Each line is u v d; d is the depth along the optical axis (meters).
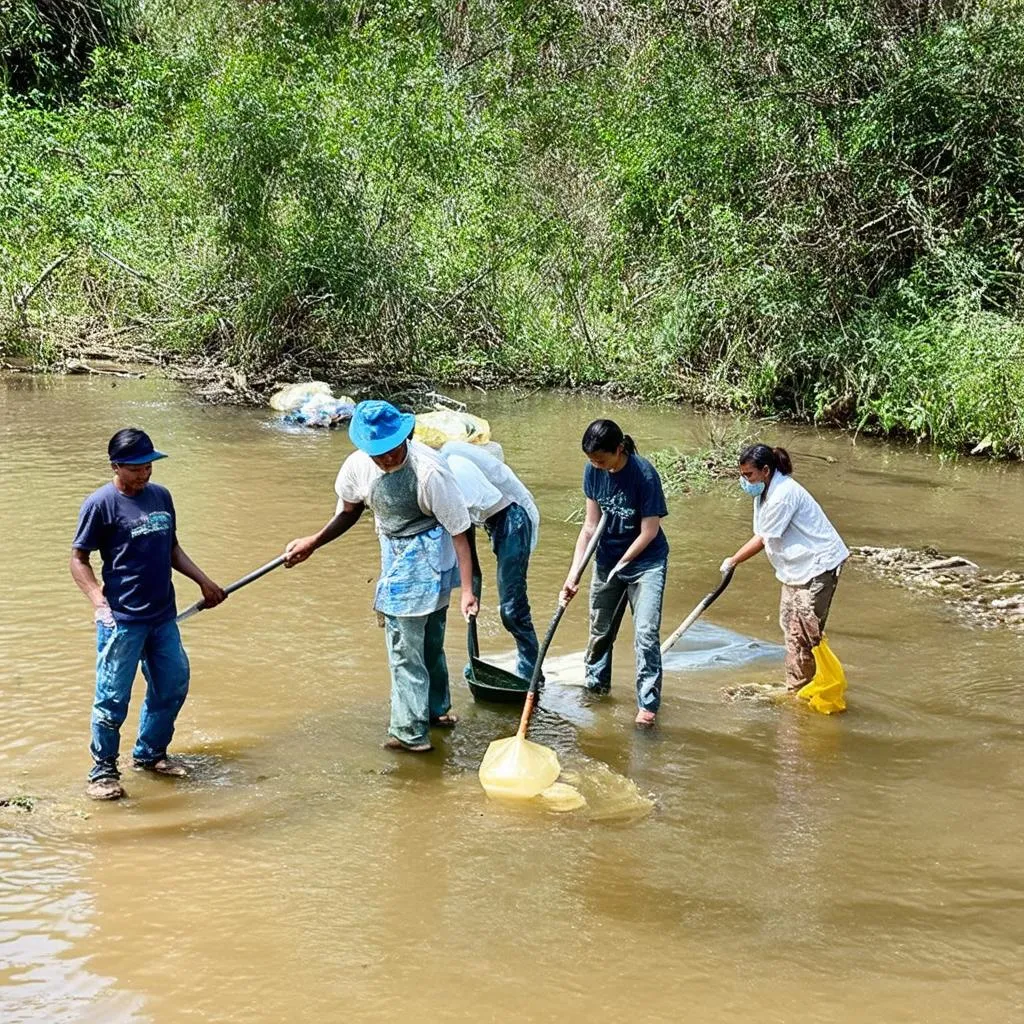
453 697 6.14
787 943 3.95
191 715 5.64
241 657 6.38
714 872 4.41
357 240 15.05
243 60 15.25
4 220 15.24
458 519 5.29
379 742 5.46
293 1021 3.43
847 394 14.23
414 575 5.27
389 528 5.30
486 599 7.59
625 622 7.42
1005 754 5.60
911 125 14.93
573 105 19.91
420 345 15.89
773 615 7.64
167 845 4.42
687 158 15.95
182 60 17.27
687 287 15.80
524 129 19.62
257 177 14.58
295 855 4.39
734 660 6.84
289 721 5.64
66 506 8.98
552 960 3.79
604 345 16.53
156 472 10.21
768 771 5.36
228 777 5.03
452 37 22.56
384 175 15.57
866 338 14.05
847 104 15.58
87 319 16.56
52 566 7.65
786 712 6.09
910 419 13.22
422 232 16.59
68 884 4.11
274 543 8.38
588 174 18.70
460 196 16.72
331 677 6.17
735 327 15.34
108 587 4.83
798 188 15.30
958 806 5.05
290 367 15.21
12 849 4.32
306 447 11.58
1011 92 14.61
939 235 14.59
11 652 6.24
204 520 8.84
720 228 15.18
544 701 6.12
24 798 4.70
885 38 16.02
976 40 14.97
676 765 5.39
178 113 17.06
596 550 6.05
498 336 16.77
